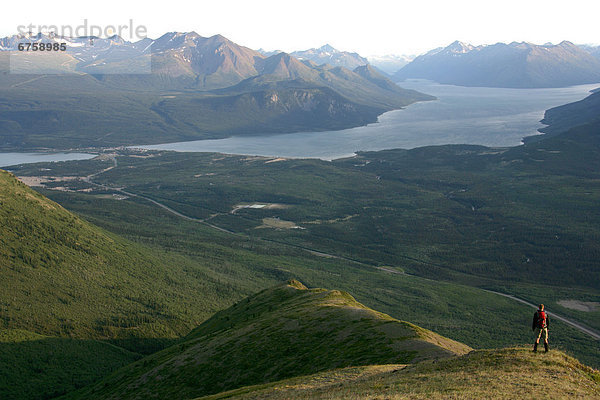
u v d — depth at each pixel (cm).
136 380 11844
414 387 4591
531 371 4644
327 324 10531
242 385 8994
